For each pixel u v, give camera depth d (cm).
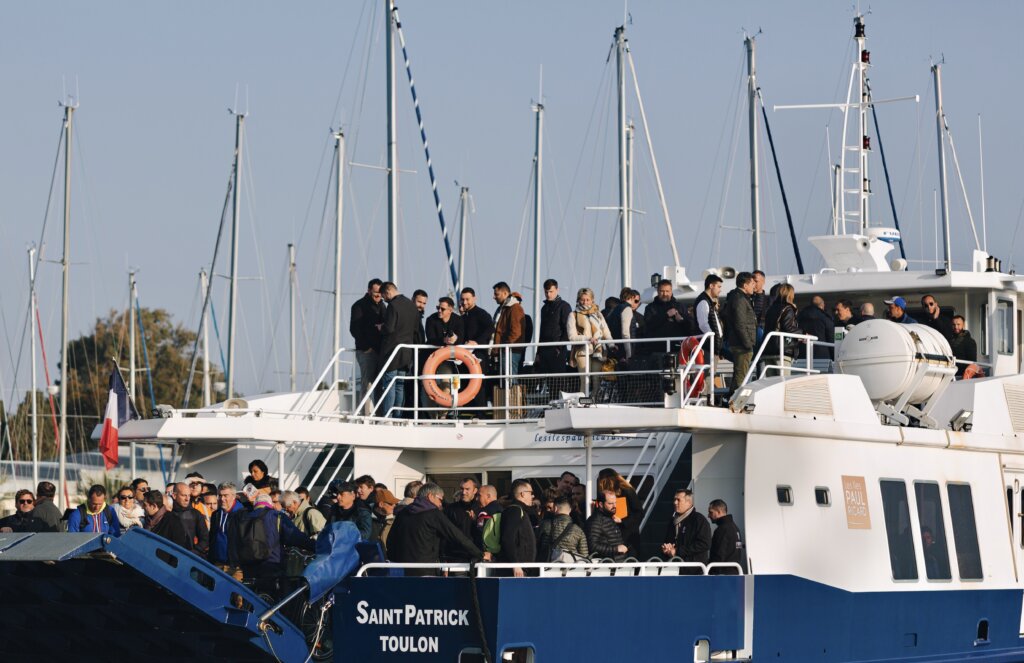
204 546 3050
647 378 3212
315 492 3712
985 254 4184
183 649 2844
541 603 2558
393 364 3784
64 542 2509
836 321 4166
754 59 7369
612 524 2828
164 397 15100
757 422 2972
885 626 3206
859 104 4647
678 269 4238
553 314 3756
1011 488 3666
